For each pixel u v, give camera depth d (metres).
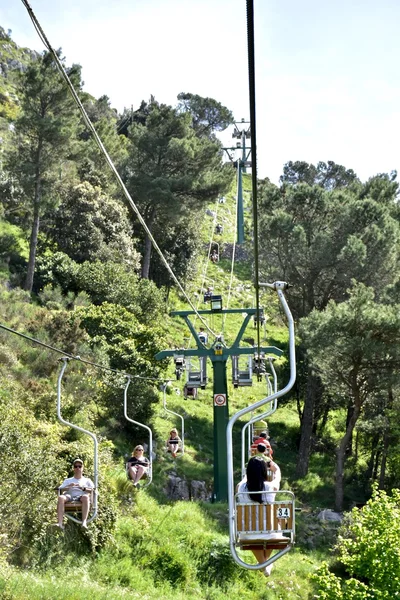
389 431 36.94
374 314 33.56
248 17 5.08
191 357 29.55
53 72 43.41
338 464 35.56
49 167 43.12
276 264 42.38
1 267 42.72
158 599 20.11
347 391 36.59
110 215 52.22
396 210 51.91
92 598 17.41
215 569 23.08
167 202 52.00
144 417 32.56
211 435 38.91
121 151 66.75
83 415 25.84
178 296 59.91
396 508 24.27
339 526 31.03
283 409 46.88
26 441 19.25
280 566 25.41
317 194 43.72
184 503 27.00
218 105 92.12
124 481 24.88
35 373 28.89
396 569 20.98
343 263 40.28
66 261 44.72
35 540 19.30
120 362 32.06
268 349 28.38
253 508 8.76
